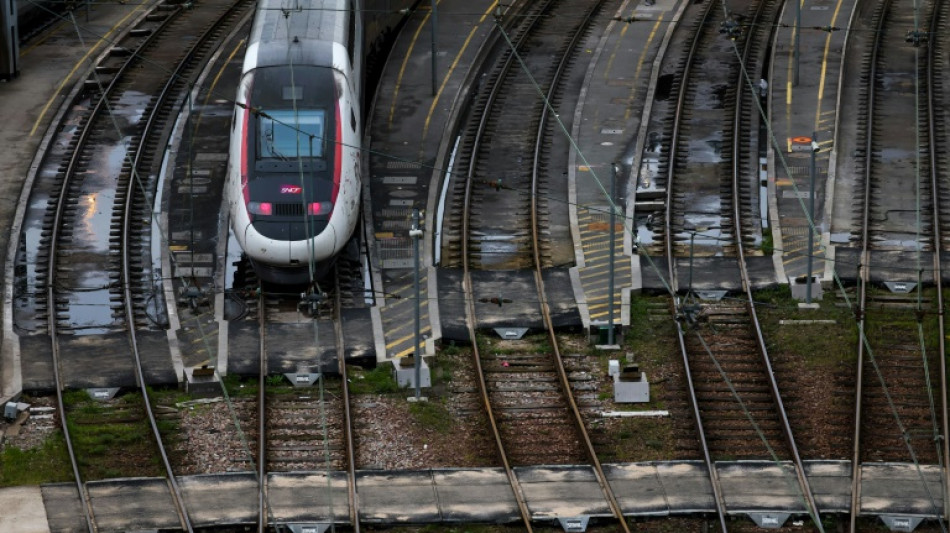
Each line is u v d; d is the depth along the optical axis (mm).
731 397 156125
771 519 134875
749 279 180750
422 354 163125
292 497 138125
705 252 188250
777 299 177000
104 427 151625
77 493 139375
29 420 153625
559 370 161125
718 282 180250
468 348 167375
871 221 195375
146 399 154750
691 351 165375
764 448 147125
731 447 147250
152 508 136625
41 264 184625
